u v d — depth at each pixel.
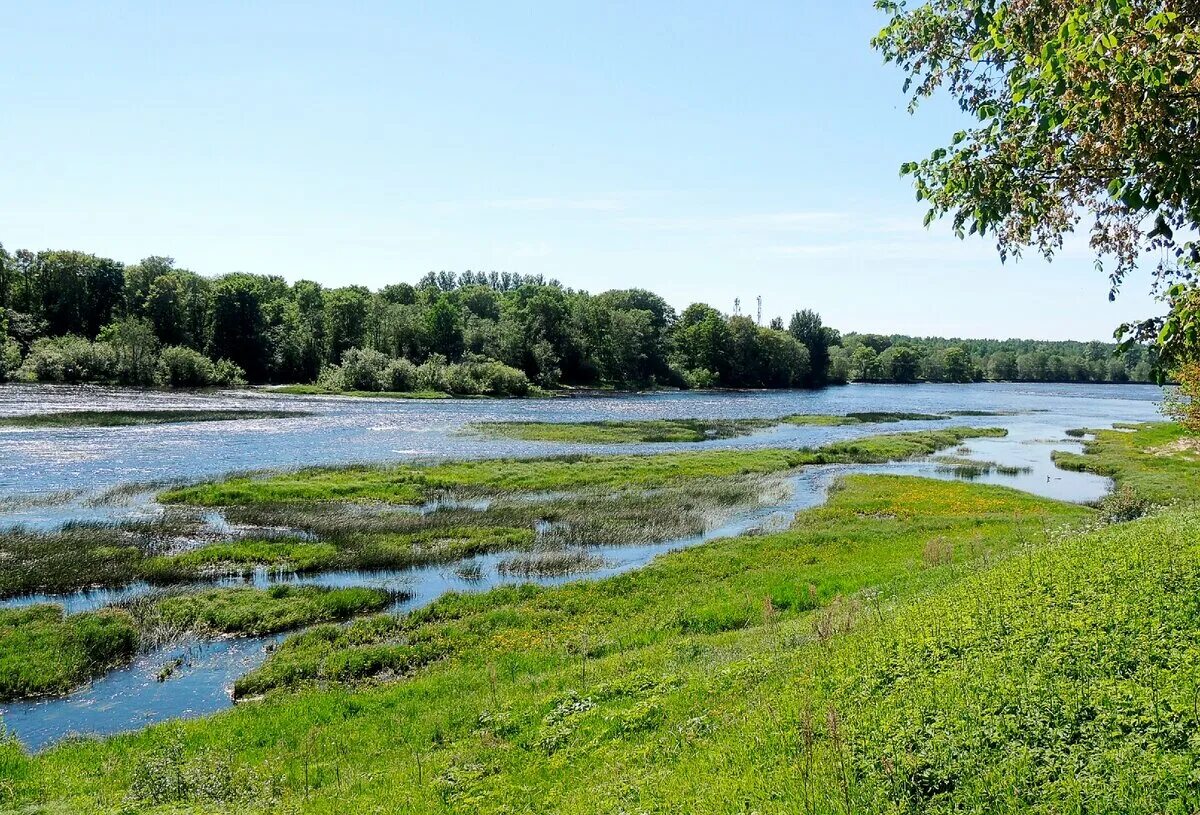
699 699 12.38
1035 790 6.90
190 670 18.78
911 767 7.63
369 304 132.50
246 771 12.70
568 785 10.23
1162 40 6.73
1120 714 7.72
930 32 10.27
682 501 39.28
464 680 17.20
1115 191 7.34
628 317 145.50
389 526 32.16
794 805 7.48
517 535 31.66
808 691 10.45
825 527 33.34
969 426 83.94
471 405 94.94
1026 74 8.27
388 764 12.85
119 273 122.19
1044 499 40.19
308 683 17.86
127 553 26.92
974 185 8.59
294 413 75.69
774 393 143.88
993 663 9.48
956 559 23.02
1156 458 56.12
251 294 118.44
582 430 68.81
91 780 12.60
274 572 26.23
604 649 18.84
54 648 18.84
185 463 45.62
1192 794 6.25
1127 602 10.37
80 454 47.06
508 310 157.62
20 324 103.06
